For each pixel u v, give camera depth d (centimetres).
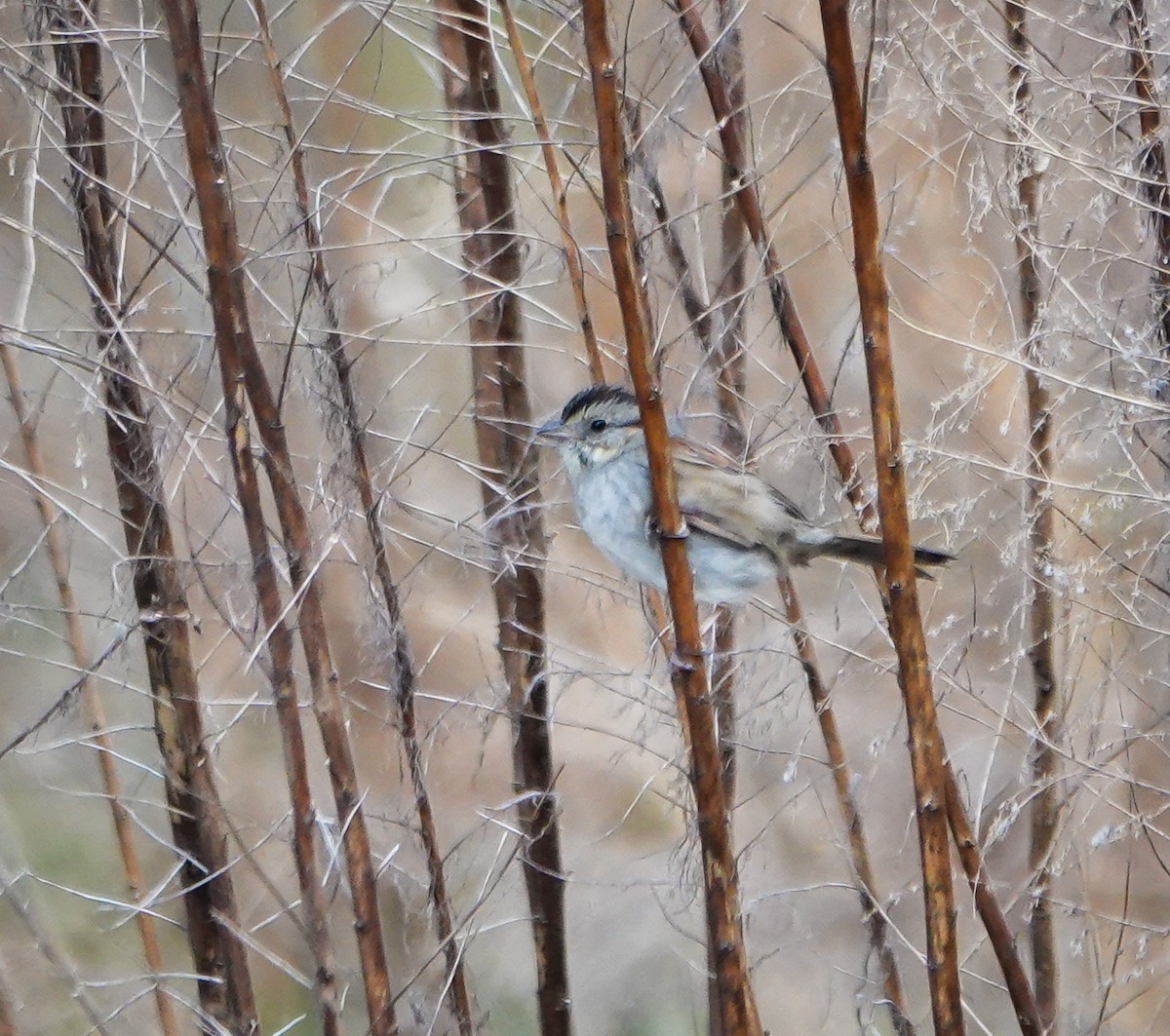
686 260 889
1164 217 894
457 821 1202
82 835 1266
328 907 807
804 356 878
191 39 712
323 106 815
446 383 1149
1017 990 796
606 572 1248
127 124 845
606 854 1211
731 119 874
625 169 681
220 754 1180
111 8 948
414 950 1012
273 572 766
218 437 838
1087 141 957
